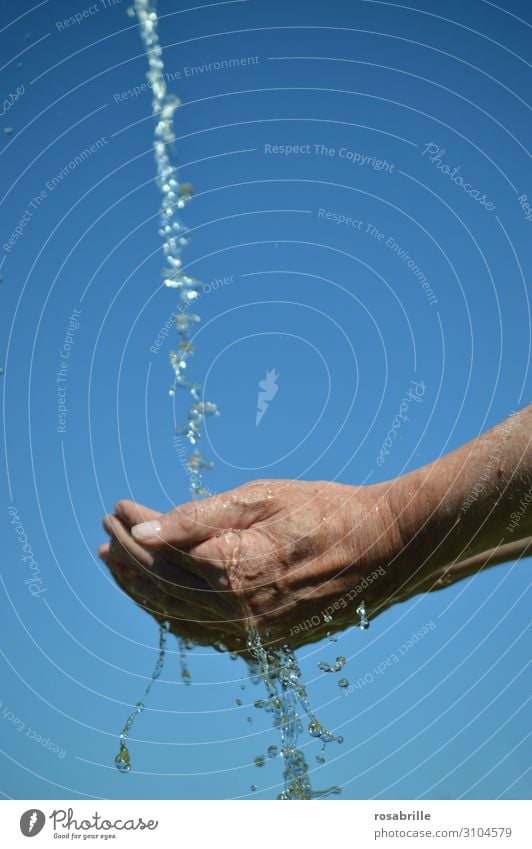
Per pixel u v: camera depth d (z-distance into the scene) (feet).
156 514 6.31
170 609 6.48
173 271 7.78
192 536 6.04
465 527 5.57
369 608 6.07
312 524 5.91
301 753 6.17
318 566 5.94
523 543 6.43
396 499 5.78
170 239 7.79
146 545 6.04
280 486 6.12
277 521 5.98
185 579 6.24
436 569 5.87
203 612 6.39
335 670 6.38
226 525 6.04
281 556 5.95
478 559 6.44
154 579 6.35
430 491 5.63
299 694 6.23
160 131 7.86
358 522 5.84
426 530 5.69
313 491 6.07
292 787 6.07
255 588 6.01
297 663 6.24
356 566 5.90
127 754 6.19
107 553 6.52
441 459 5.72
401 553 5.82
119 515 6.39
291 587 6.00
